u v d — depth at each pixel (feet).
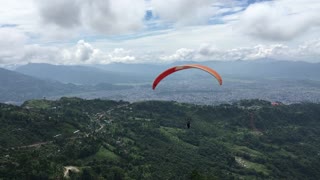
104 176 642.63
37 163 617.21
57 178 591.37
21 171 583.99
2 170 575.38
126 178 650.02
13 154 644.27
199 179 476.13
